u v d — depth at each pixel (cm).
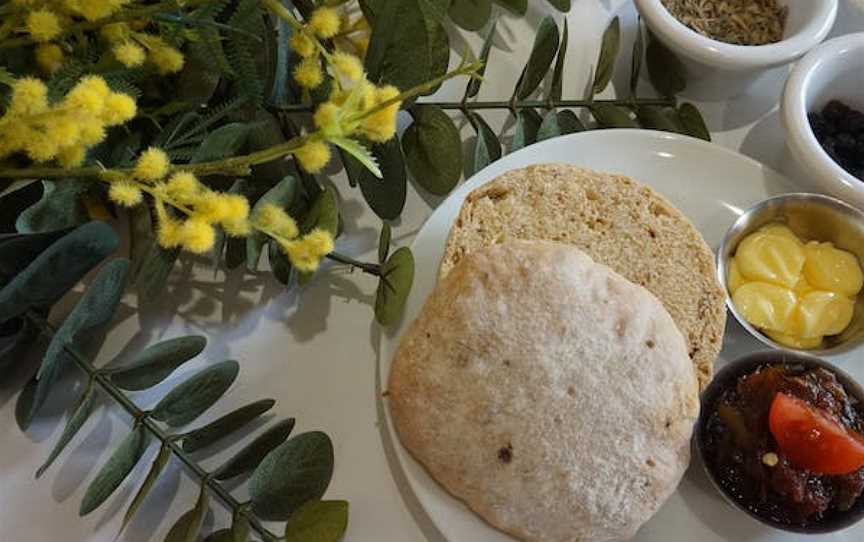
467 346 27
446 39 32
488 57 37
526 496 27
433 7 31
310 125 34
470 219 31
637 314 28
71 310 28
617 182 32
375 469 30
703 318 30
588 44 38
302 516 27
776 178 34
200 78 29
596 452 27
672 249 31
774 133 37
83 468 29
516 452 27
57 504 29
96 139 24
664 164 34
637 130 34
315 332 32
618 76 37
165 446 27
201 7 27
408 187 34
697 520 29
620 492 27
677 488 29
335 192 34
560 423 27
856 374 31
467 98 34
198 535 28
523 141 34
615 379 27
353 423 30
